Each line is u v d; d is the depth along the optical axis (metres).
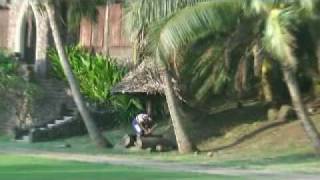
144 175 39.31
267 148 53.34
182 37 45.84
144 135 58.84
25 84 74.00
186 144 55.97
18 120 73.56
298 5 44.44
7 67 74.50
